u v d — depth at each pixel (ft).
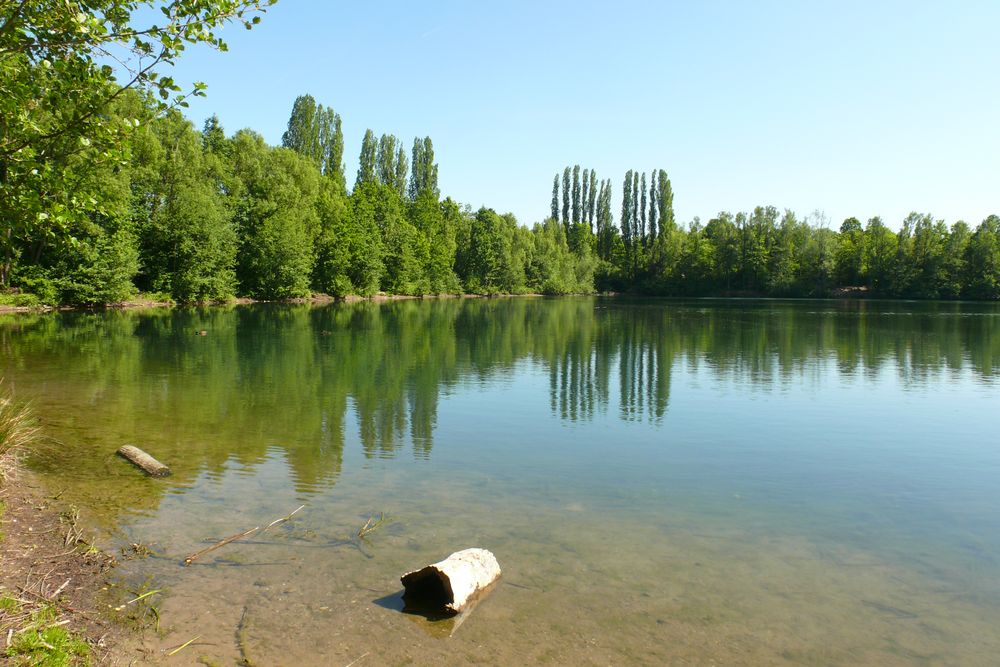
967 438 39.27
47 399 43.88
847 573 20.35
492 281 310.65
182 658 14.74
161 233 154.10
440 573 17.42
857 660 15.44
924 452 36.01
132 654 14.82
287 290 194.90
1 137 21.72
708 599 18.30
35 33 21.48
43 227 23.41
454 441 36.17
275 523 22.94
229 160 200.44
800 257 323.78
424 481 28.58
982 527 24.68
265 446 33.55
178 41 21.30
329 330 104.12
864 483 30.19
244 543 21.18
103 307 137.08
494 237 310.45
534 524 23.79
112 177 122.31
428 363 68.44
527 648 15.53
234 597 17.63
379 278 252.21
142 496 25.31
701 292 339.36
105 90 21.86
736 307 215.31
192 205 155.22
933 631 16.93
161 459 30.53
